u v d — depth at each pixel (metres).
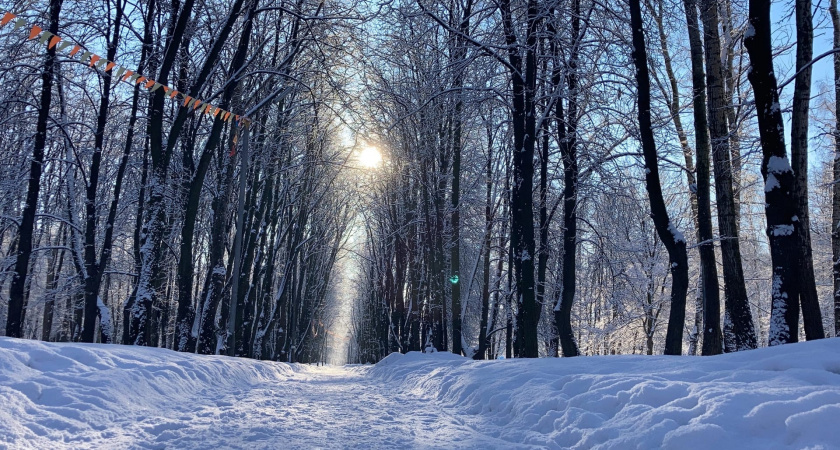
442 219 25.78
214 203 24.33
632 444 4.66
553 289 24.89
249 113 18.80
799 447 3.86
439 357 17.47
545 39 16.08
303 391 11.51
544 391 7.07
